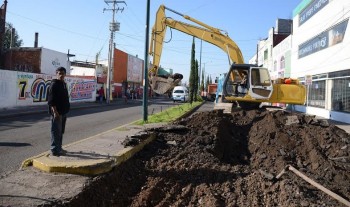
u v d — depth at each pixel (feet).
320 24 85.66
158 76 56.49
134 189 23.97
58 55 129.08
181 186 25.20
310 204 21.47
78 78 118.11
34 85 87.40
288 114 47.70
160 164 29.17
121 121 60.39
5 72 76.18
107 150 28.14
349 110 68.44
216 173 28.35
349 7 68.23
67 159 24.07
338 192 24.66
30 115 68.85
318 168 30.45
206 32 65.72
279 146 36.37
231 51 65.46
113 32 127.13
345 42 70.03
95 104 114.83
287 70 119.03
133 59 217.36
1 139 38.14
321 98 85.35
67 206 17.53
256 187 25.53
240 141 42.45
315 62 89.45
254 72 55.11
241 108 56.44
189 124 43.68
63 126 26.71
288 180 25.70
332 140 36.45
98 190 20.77
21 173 21.98
